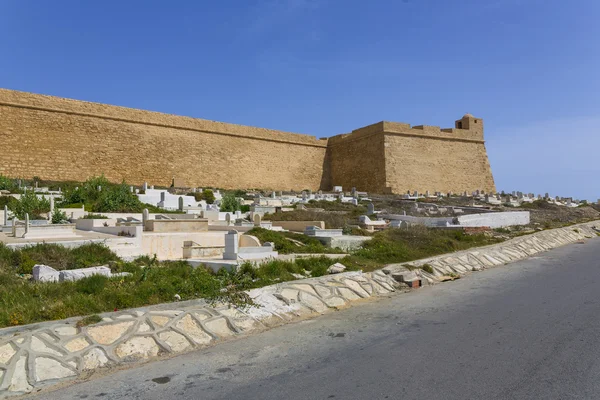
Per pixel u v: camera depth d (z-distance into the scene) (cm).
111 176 4016
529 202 4347
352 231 2098
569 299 927
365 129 5425
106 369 554
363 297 1001
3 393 473
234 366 560
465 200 4384
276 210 2905
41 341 562
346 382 498
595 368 525
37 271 929
